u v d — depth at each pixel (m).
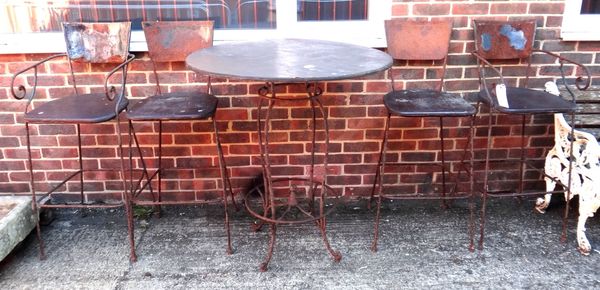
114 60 2.45
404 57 2.51
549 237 2.47
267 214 2.49
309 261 2.28
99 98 2.38
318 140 2.72
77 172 2.59
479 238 2.46
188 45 2.47
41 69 2.54
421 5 2.53
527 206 2.77
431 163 2.70
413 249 2.37
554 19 2.57
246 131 2.69
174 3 2.62
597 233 2.51
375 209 2.75
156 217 2.67
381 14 2.58
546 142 2.79
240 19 2.65
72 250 2.38
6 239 2.21
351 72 1.82
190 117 2.09
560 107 2.20
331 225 2.58
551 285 2.11
